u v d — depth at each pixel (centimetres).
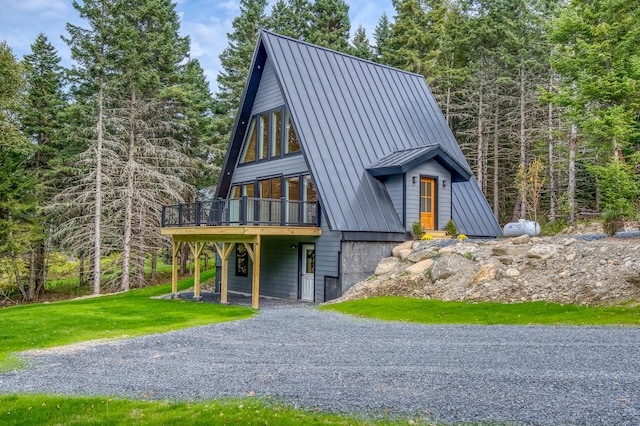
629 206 1661
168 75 3266
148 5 3212
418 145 2100
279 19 3900
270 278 2052
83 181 2828
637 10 1928
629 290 1087
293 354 852
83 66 2712
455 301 1310
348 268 1672
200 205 1791
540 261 1334
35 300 2969
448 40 3769
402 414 541
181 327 1182
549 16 3088
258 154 2123
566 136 2809
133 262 2969
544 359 747
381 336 987
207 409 576
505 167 3806
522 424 505
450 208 1970
